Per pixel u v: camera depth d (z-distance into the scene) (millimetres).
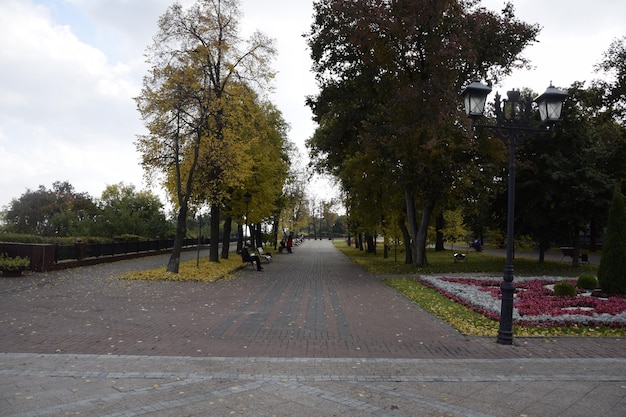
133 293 13961
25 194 53500
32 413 4828
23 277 17375
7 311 10656
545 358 7438
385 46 21828
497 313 10930
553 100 9016
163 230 42438
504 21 21641
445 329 9664
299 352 7605
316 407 5129
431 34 20750
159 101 18328
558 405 5297
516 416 4965
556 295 13469
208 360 6992
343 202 39188
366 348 7953
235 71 22766
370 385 5922
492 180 22891
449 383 6051
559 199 23469
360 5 20562
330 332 9164
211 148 20391
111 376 6133
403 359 7227
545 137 23562
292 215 65688
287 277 20547
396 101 20234
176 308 11578
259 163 27156
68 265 21219
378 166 24203
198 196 22344
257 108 23516
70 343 7906
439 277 19484
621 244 13320
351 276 21156
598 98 27031
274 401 5301
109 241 29688
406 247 28141
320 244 78875
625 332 9469
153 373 6289
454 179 21703
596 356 7629
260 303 12688
